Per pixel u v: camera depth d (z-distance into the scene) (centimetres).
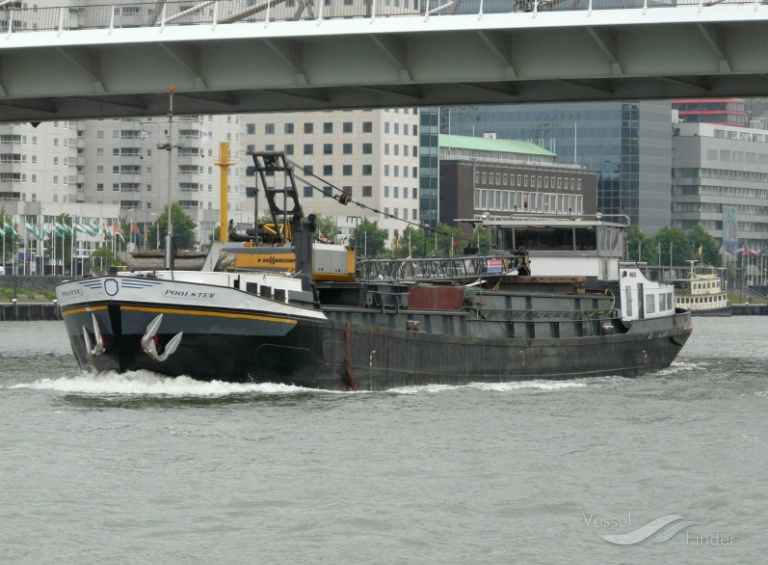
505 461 5406
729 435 6178
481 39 9269
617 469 5297
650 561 4084
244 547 4144
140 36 9606
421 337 7644
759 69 8756
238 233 8194
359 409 6675
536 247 9481
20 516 4425
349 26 9206
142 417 6303
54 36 9781
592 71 9125
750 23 8594
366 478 5034
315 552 4106
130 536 4238
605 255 9475
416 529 4350
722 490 4931
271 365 7062
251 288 7094
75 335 7194
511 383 8194
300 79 9688
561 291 9069
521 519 4506
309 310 7100
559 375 8594
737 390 8231
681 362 11162
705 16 8506
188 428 6028
